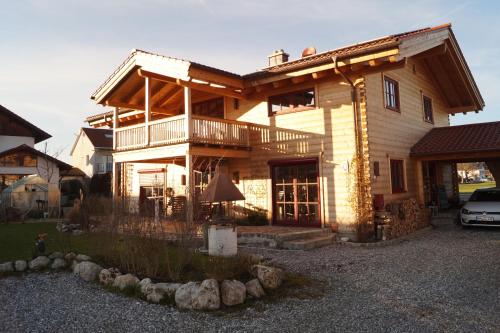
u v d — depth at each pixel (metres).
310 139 12.38
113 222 8.71
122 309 5.55
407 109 14.48
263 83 12.51
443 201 17.42
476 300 5.66
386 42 10.40
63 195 30.31
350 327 4.73
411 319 4.96
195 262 7.25
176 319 5.11
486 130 14.12
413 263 8.02
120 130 14.72
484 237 10.79
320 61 10.96
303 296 5.95
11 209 19.16
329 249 9.90
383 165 12.12
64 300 6.08
